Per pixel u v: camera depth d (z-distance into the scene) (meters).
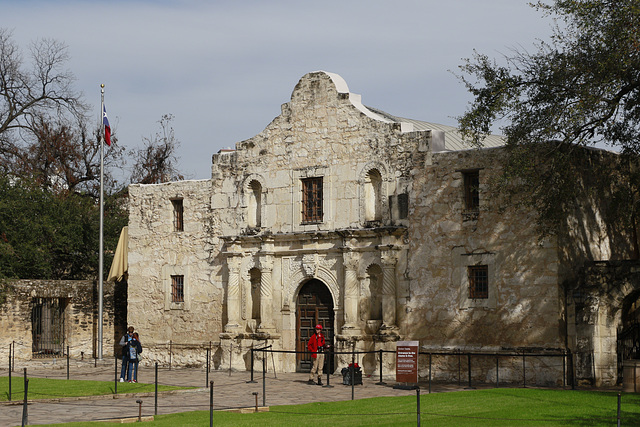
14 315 38.81
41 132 55.66
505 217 29.81
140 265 39.16
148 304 38.78
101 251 40.34
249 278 35.84
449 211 31.05
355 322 32.75
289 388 28.50
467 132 28.66
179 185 38.41
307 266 34.12
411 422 20.33
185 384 30.03
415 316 31.50
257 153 36.09
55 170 56.34
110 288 43.12
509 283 29.56
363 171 33.12
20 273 44.59
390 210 32.41
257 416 21.72
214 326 36.91
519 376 29.02
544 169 28.55
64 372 35.12
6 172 49.28
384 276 32.00
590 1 26.17
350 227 33.31
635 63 25.56
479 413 21.59
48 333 41.56
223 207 36.97
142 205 39.41
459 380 29.72
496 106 27.91
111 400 25.45
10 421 20.98
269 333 34.78
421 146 31.89
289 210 34.94
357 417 21.38
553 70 27.42
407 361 27.75
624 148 28.02
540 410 21.95
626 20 25.61
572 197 28.36
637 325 30.25
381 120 32.97
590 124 27.12
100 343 39.69
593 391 25.86
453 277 30.80
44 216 46.09
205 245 37.41
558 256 28.72
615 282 28.45
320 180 34.47
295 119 35.16
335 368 33.28
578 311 28.59
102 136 41.09
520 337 29.19
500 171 29.95
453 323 30.66
